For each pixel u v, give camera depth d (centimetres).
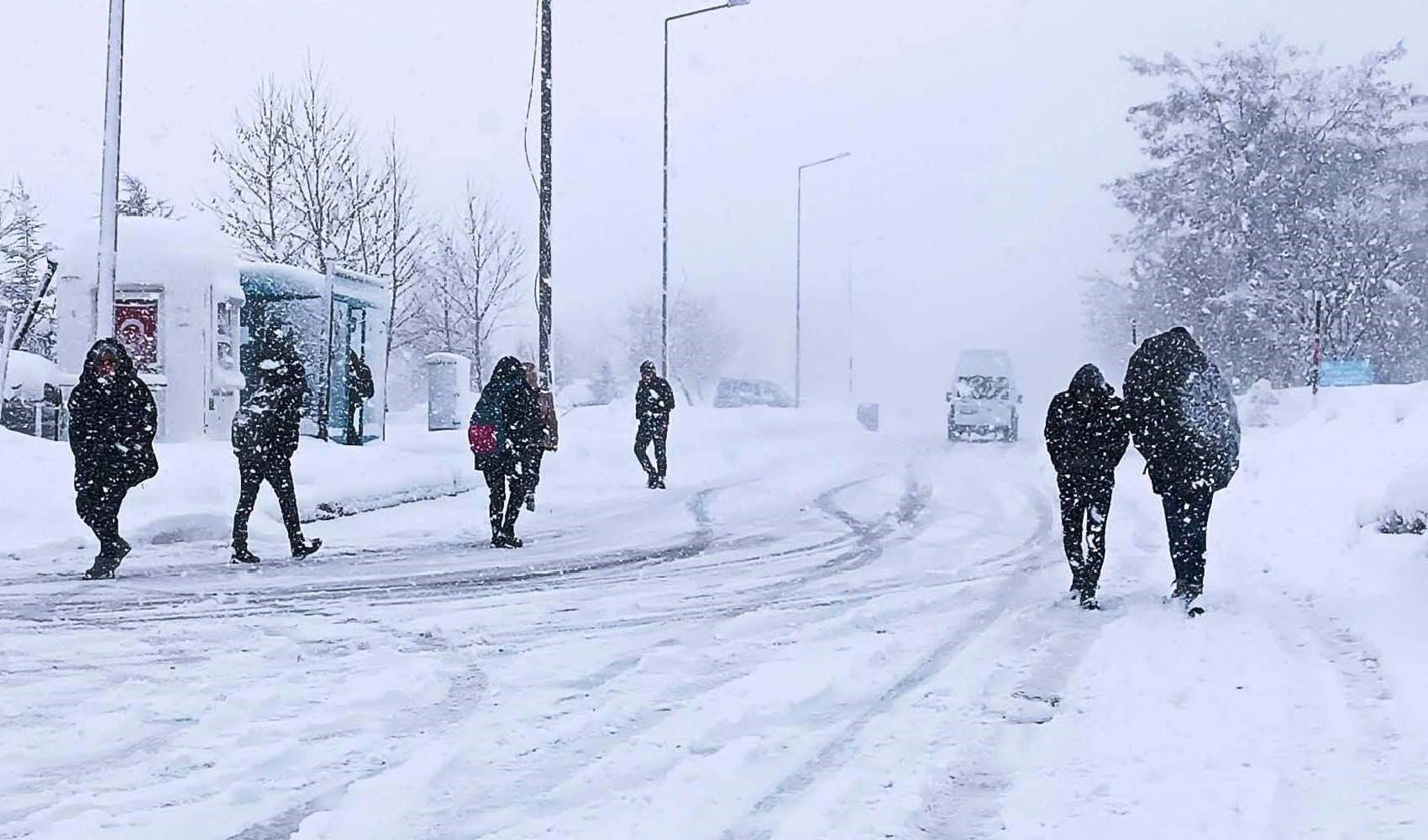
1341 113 4319
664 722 555
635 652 713
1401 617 777
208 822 420
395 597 927
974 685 626
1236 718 551
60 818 420
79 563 1128
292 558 1171
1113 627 790
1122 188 4525
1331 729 532
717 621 820
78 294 1948
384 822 419
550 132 2077
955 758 499
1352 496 1314
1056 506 1722
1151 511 1508
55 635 764
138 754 500
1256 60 4394
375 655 704
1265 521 1298
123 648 720
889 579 1028
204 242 1983
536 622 815
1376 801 436
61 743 514
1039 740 525
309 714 566
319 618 830
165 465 1523
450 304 4712
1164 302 4450
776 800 445
